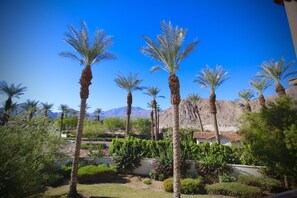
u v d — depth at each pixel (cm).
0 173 751
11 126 995
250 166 1902
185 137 4225
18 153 884
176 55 1592
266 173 1781
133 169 2314
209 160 2036
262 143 1409
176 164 1409
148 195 1562
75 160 1584
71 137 5069
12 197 782
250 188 1498
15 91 3419
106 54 1872
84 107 1692
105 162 2483
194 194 1630
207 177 1975
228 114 13525
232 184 1611
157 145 2369
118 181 2038
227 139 3775
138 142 2450
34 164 945
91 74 1780
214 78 2816
